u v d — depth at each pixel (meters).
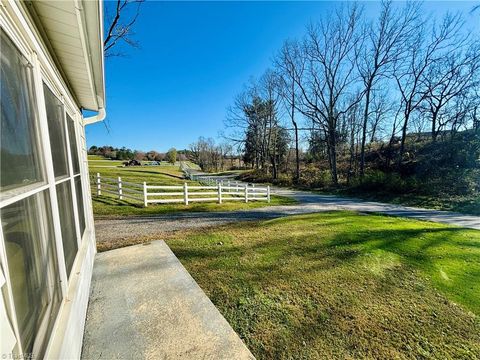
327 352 2.17
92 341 1.96
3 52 0.95
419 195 12.11
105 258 3.80
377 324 2.55
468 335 2.41
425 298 3.03
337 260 4.11
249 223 6.86
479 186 11.26
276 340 2.30
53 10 1.37
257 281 3.40
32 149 1.25
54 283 1.43
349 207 10.36
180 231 5.92
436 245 4.84
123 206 9.00
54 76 1.78
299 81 19.97
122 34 7.47
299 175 22.62
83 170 3.45
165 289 2.83
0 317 0.78
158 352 1.87
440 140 18.47
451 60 15.55
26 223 1.11
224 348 1.94
